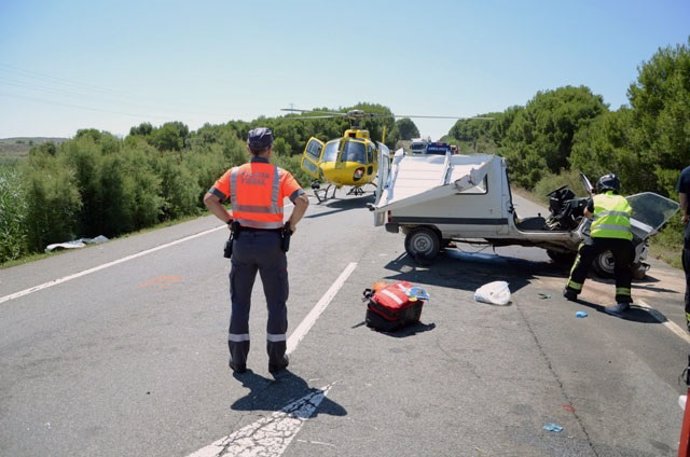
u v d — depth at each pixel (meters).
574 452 3.65
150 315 6.56
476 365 5.13
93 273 8.90
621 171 16.27
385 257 10.24
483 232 9.30
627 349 5.64
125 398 4.35
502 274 9.09
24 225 12.30
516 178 33.47
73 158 14.65
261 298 7.25
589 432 3.92
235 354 4.78
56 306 6.96
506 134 41.97
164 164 18.42
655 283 8.88
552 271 9.40
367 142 20.70
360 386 4.61
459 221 9.37
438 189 9.02
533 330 6.20
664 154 14.45
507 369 5.05
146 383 4.63
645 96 15.52
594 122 25.70
